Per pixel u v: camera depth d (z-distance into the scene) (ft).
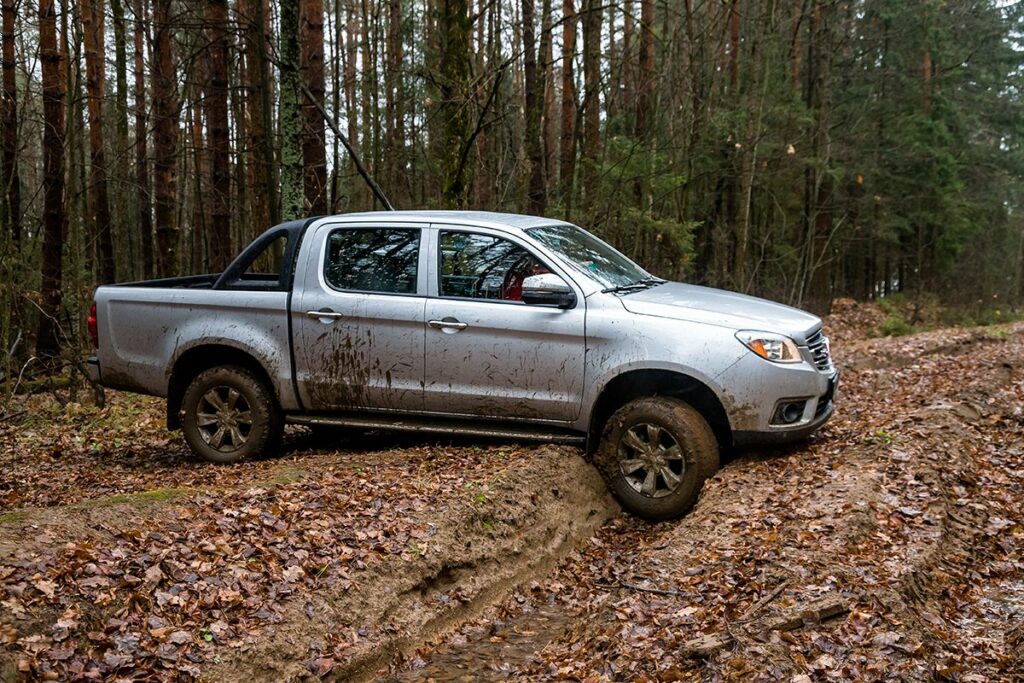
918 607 14.16
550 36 48.24
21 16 40.63
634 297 20.15
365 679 13.88
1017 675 12.21
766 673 11.89
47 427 30.19
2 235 34.53
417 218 21.68
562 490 19.54
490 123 36.55
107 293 23.75
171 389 23.08
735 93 69.46
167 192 52.24
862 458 20.15
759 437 19.03
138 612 13.32
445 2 34.45
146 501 16.94
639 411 19.43
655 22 64.08
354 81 82.38
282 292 22.11
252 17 47.83
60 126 38.37
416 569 15.96
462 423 21.27
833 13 76.89
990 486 19.56
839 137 82.84
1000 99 107.45
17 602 12.66
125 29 59.88
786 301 76.02
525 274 20.58
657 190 51.52
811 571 14.75
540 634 15.69
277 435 22.65
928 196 94.68
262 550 15.39
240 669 12.75
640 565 16.34
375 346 21.24
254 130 50.08
